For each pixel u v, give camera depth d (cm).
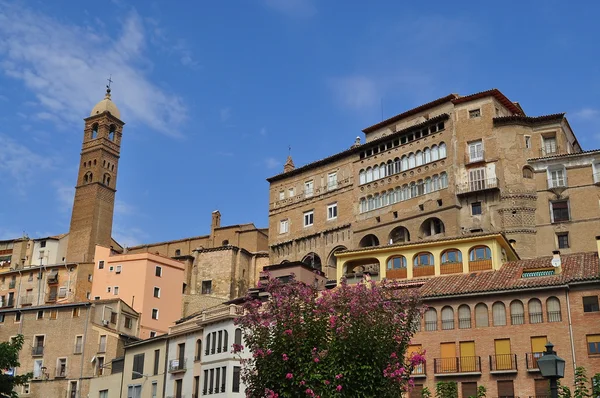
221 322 6862
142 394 7531
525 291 5622
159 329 10344
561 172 8331
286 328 3644
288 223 10594
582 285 5475
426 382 5703
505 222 8312
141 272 10500
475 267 6512
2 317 9275
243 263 11119
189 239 12300
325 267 9806
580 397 4075
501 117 8694
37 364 8800
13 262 12431
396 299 3897
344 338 3538
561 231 8112
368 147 9888
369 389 3469
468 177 8662
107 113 13675
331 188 10162
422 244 6831
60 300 10831
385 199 9431
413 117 9712
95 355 8588
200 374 6912
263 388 3631
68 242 12750
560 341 5397
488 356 5588
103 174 13288
